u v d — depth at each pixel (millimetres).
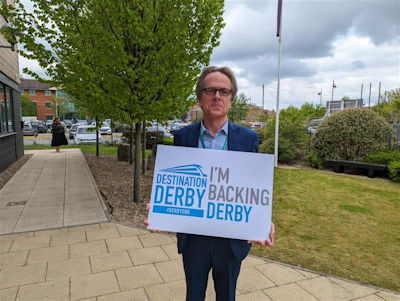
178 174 1558
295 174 8742
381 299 2553
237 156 1539
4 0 8742
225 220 1514
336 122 9656
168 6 4672
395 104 23672
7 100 10172
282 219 4719
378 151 9078
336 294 2613
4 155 8875
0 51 8602
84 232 3965
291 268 3068
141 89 4859
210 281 2791
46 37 5254
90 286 2656
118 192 6266
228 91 1544
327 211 5141
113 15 4422
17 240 3674
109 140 19922
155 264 3086
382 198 6016
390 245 3748
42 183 7070
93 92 4719
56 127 13758
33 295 2512
